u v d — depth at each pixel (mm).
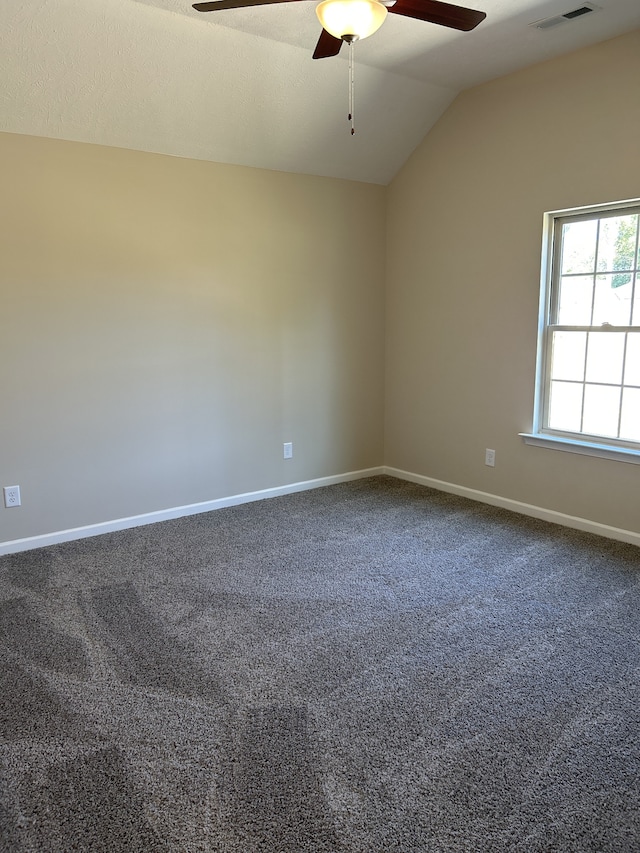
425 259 4488
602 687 2193
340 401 4754
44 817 1634
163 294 3777
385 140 4234
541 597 2873
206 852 1521
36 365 3395
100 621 2676
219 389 4105
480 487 4320
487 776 1770
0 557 3383
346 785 1737
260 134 3785
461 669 2307
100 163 3441
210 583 3047
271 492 4477
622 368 3465
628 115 3184
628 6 2863
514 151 3760
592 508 3652
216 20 2938
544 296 3768
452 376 4406
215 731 1967
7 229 3213
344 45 3254
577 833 1576
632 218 3338
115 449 3729
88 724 2004
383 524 3877
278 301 4293
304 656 2398
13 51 2783
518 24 3041
